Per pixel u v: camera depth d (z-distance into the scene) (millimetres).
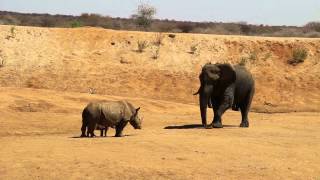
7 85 41844
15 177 12750
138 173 13148
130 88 43531
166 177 12836
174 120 29031
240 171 13586
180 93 43500
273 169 13906
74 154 15391
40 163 14117
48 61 46750
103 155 15242
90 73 45438
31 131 23672
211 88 23906
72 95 34906
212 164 14359
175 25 100688
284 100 43500
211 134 21078
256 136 20781
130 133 21531
